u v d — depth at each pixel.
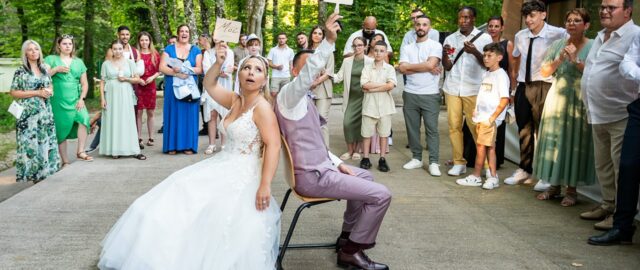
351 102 7.09
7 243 3.89
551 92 4.98
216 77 3.41
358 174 3.52
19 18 15.22
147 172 6.31
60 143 6.61
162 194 3.10
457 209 4.91
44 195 5.22
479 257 3.74
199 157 7.27
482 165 5.82
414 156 6.73
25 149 5.78
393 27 16.20
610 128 4.22
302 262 3.62
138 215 3.10
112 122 7.06
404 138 9.18
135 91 8.02
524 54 5.72
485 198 5.30
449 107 6.23
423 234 4.21
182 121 7.40
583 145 4.86
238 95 3.40
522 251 3.86
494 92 5.59
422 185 5.82
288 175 3.29
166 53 7.26
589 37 6.29
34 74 5.77
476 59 6.01
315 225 4.40
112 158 7.13
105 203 4.98
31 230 4.19
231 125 3.16
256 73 3.10
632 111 3.86
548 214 4.77
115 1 18.33
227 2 22.83
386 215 4.70
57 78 6.39
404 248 3.90
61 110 6.48
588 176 4.89
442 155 7.60
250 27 12.36
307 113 3.23
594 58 4.26
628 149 3.85
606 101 4.18
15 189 6.23
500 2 13.85
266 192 3.04
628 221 3.95
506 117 6.11
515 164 7.07
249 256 2.93
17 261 3.56
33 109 5.77
